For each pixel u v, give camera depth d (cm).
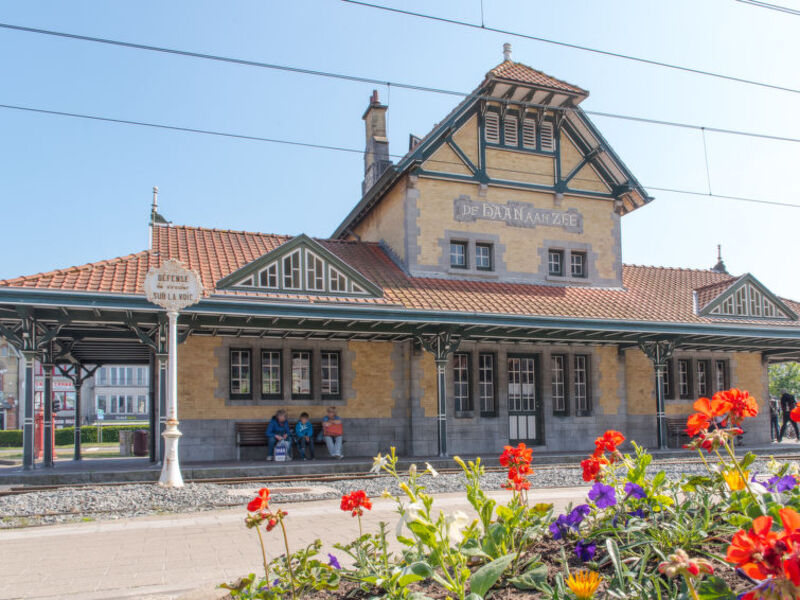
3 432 4156
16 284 1358
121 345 2014
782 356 2520
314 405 1869
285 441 1736
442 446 1745
